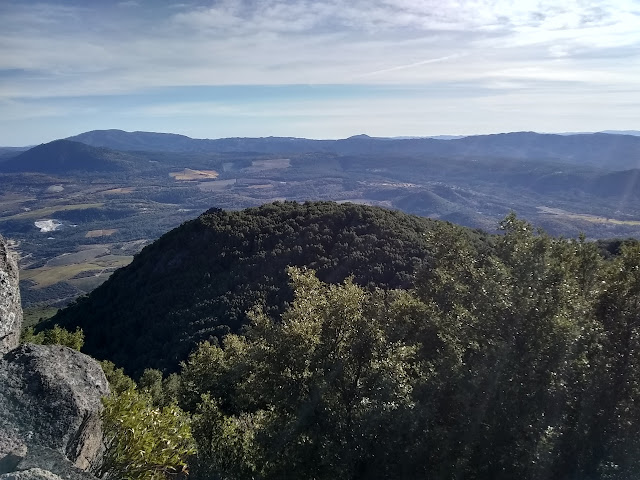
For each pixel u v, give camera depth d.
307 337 13.58
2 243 9.82
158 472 8.12
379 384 12.92
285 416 13.80
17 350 8.84
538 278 12.01
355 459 12.21
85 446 8.16
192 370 26.62
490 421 11.48
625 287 12.98
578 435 11.49
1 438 7.14
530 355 11.60
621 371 12.21
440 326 15.08
